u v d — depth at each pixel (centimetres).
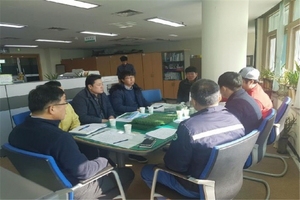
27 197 53
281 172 237
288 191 203
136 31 642
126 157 277
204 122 124
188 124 123
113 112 272
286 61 371
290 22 358
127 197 198
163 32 691
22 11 370
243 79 212
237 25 304
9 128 310
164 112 243
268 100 215
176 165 126
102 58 898
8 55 850
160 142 153
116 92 287
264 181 215
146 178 153
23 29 528
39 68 950
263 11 462
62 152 117
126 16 441
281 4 374
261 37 539
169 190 140
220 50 311
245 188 210
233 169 122
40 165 110
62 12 389
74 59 955
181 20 511
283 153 281
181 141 122
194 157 122
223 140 124
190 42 942
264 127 159
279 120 198
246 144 119
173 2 357
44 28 529
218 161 109
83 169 120
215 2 303
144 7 380
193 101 137
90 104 248
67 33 611
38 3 331
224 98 209
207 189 117
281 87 345
